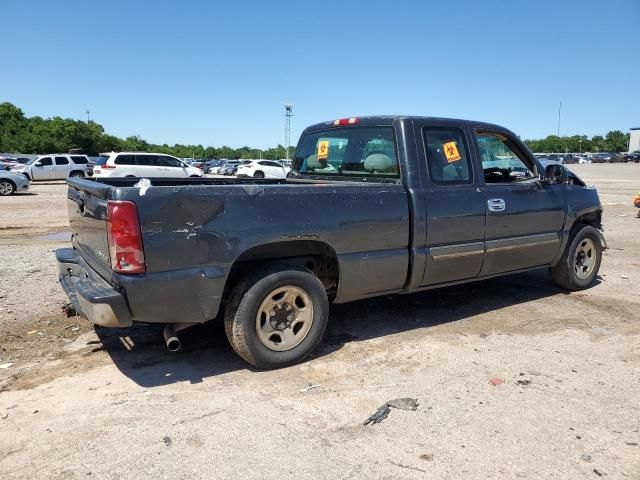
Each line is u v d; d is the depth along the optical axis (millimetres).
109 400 3609
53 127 88312
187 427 3250
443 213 4812
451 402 3590
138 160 25734
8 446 3039
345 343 4719
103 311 3453
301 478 2758
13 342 4641
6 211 15562
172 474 2783
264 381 3930
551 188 5914
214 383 3893
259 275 3953
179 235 3596
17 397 3643
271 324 4062
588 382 3918
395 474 2795
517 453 2990
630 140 110562
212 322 5238
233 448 3025
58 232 11438
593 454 2986
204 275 3695
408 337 4875
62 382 3887
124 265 3453
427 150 4852
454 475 2785
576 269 6461
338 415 3412
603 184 30734
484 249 5176
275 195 3955
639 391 3775
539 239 5742
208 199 3686
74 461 2895
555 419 3367
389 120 4906
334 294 4613
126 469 2822
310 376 4020
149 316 3602
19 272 7160
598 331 5062
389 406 3531
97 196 3789
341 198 4254
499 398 3650
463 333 4992
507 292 6508
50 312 5422
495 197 5246
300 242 4270
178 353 4469
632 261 8492
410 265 4699
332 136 5602
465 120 5242
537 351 4539
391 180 4816
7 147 82500
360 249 4395
